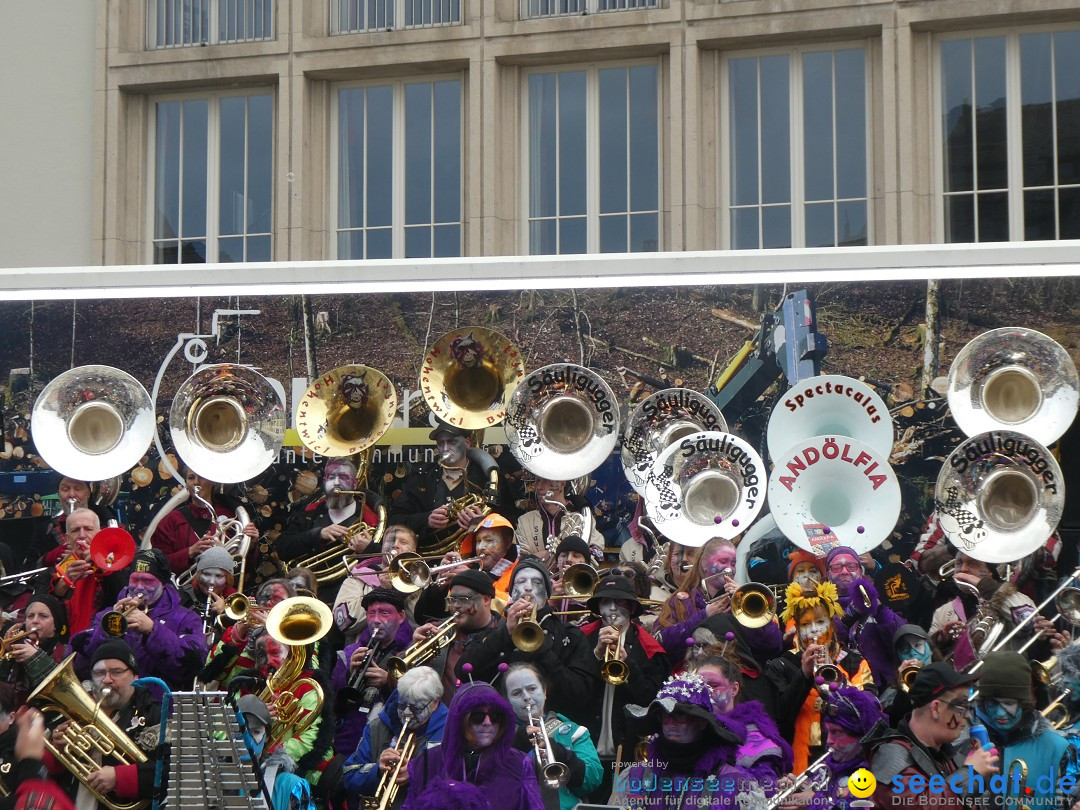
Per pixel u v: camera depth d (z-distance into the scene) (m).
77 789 12.70
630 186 25.88
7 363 15.62
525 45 26.03
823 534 14.03
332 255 26.86
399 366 15.20
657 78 25.94
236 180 27.27
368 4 26.86
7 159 27.56
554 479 14.74
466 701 11.40
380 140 26.86
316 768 12.74
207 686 13.62
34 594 14.79
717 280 14.70
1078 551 14.03
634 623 13.38
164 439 15.45
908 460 14.26
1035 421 14.23
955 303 14.34
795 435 14.40
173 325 15.55
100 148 27.36
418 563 14.29
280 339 15.42
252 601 13.98
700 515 14.41
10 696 12.62
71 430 15.54
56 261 27.42
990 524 14.07
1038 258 14.31
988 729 11.38
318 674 12.91
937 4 24.81
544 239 26.09
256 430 15.38
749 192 25.53
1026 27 24.95
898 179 24.80
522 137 26.36
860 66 25.38
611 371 14.77
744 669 12.62
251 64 26.98
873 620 13.16
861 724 11.52
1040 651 13.70
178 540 15.30
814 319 14.45
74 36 27.69
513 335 15.01
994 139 25.06
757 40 25.48
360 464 15.14
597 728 13.04
